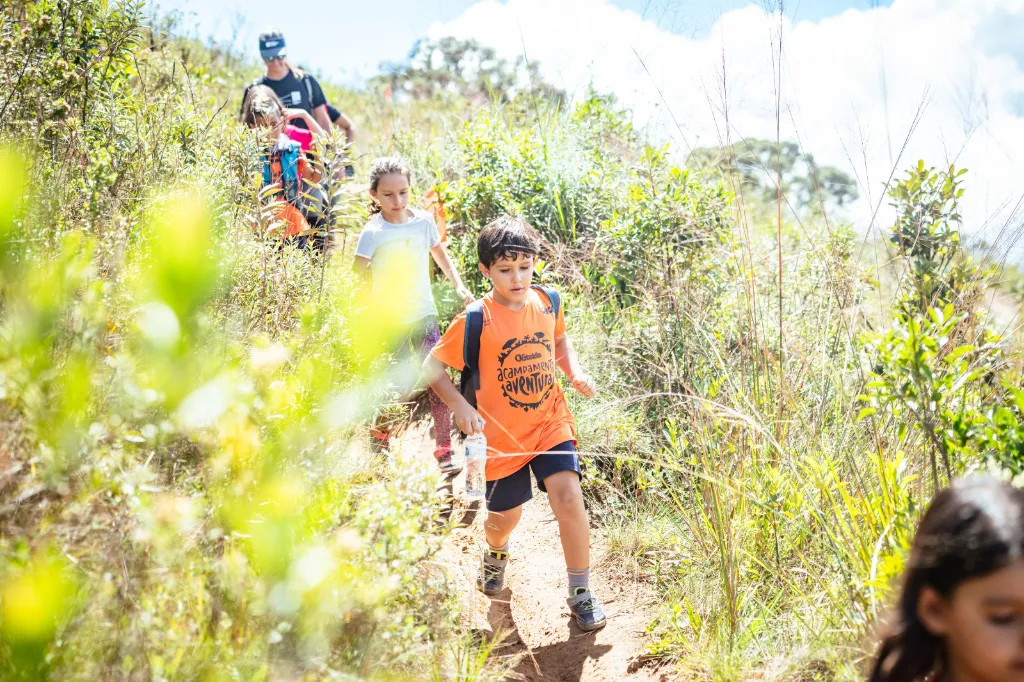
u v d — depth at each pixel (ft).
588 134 23.07
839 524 9.51
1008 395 9.73
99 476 5.13
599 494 13.53
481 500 13.91
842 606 8.73
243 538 5.44
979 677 4.63
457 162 22.93
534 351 11.27
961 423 8.45
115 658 5.05
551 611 11.50
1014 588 4.42
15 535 4.97
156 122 14.12
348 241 17.78
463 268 19.60
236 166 14.11
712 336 12.80
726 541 10.01
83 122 12.66
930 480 9.14
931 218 11.93
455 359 11.25
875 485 10.08
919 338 8.38
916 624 4.99
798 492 9.86
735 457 10.77
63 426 4.58
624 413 14.07
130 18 14.33
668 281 14.16
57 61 12.26
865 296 13.14
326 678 5.93
